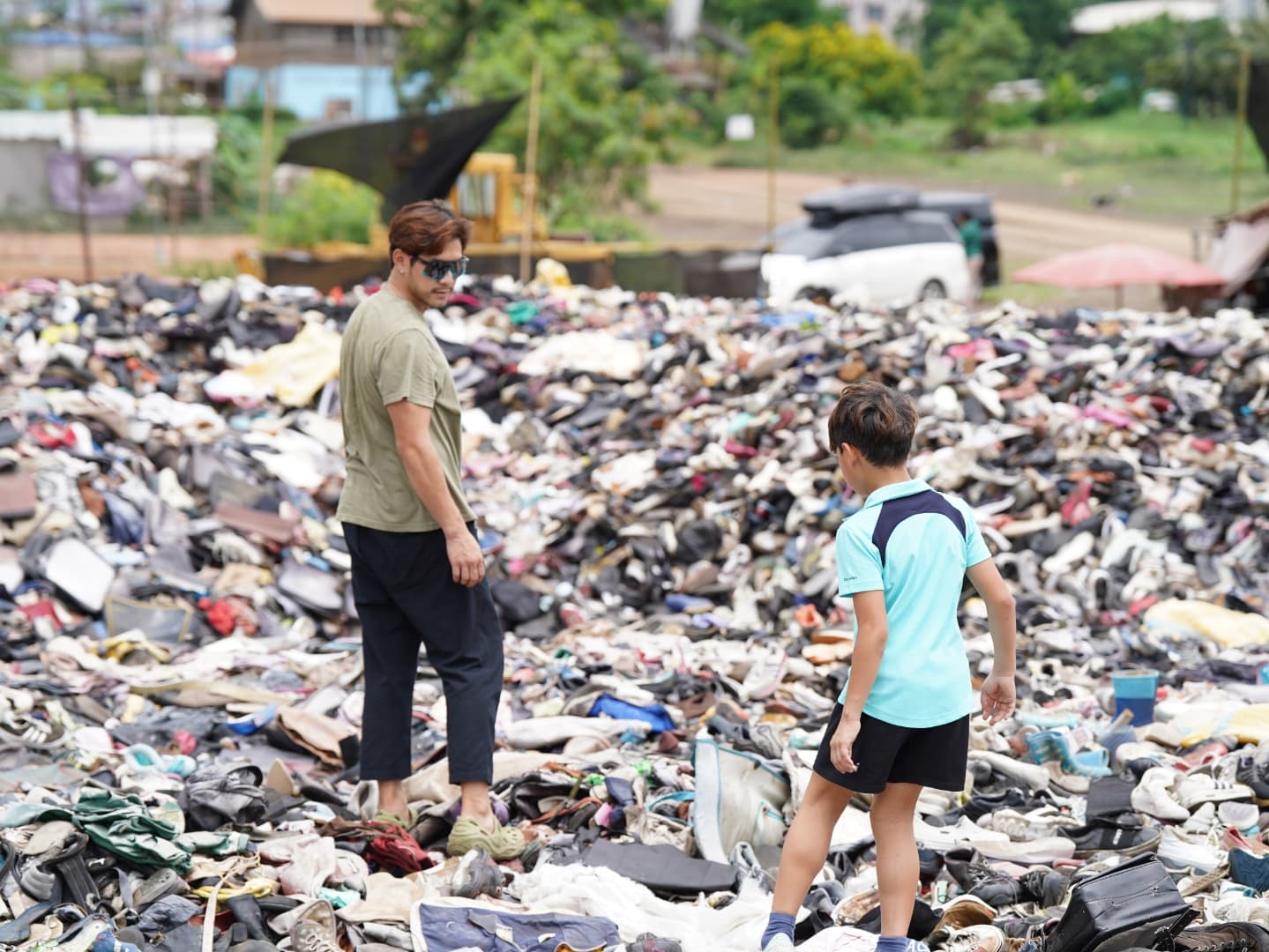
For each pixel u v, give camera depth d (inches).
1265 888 180.9
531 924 170.2
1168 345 432.1
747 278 738.2
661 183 1937.7
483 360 459.5
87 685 272.1
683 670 282.5
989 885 185.3
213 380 435.2
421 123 714.8
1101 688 276.4
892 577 156.7
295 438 407.2
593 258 726.5
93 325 456.8
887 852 161.3
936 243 871.1
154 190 1434.5
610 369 454.0
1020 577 332.8
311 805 211.8
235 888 177.5
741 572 345.1
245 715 258.5
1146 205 1694.1
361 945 166.2
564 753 237.3
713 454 377.7
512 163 765.9
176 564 337.4
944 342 429.1
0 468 346.3
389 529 194.4
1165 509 357.1
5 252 1267.2
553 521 369.7
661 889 186.9
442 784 216.8
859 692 152.7
